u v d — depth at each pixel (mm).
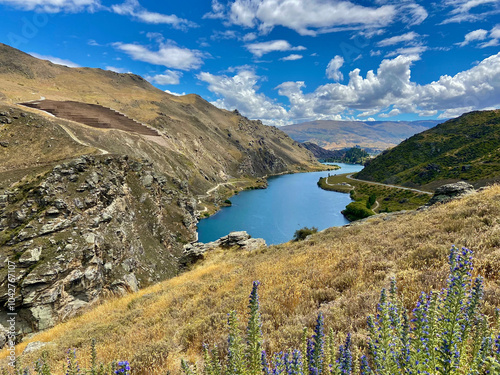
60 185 37938
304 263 12258
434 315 2904
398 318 3182
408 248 10039
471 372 2648
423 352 2840
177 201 76500
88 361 7711
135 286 37500
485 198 13469
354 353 4020
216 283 13070
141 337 8859
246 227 86750
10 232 31688
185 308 10664
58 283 28938
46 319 27047
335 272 9422
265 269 13289
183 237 67250
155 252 48719
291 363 3447
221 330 7203
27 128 66188
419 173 144375
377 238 13008
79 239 33281
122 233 41750
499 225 9211
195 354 6594
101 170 46156
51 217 33656
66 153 61594
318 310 6668
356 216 93125
